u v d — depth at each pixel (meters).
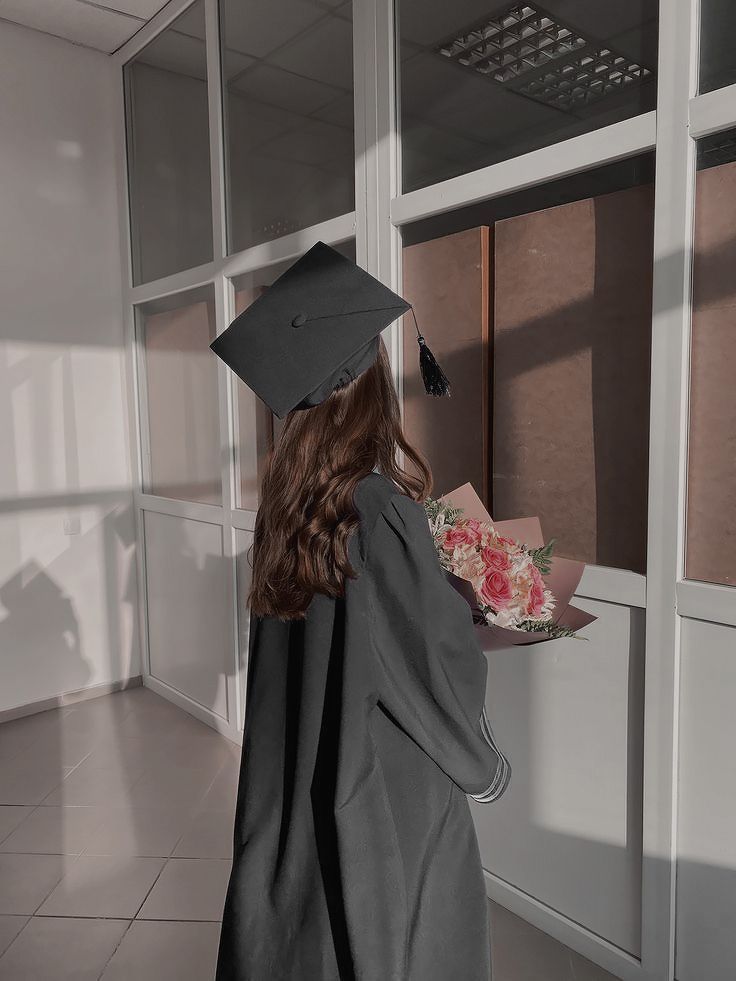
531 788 1.96
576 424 1.80
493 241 1.95
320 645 1.01
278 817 1.06
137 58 3.44
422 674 0.99
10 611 3.44
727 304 1.48
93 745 3.16
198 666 3.44
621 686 1.75
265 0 2.64
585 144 1.67
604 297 1.71
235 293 2.99
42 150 3.41
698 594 1.55
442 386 1.31
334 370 1.00
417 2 2.05
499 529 1.45
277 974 1.00
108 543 3.74
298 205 2.59
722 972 1.60
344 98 2.35
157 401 3.57
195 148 3.12
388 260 2.21
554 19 1.74
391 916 0.96
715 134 1.47
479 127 1.93
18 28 3.31
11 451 3.40
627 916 1.78
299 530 0.99
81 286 3.57
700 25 1.47
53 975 1.81
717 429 1.52
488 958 1.09
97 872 2.24
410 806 1.03
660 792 1.65
